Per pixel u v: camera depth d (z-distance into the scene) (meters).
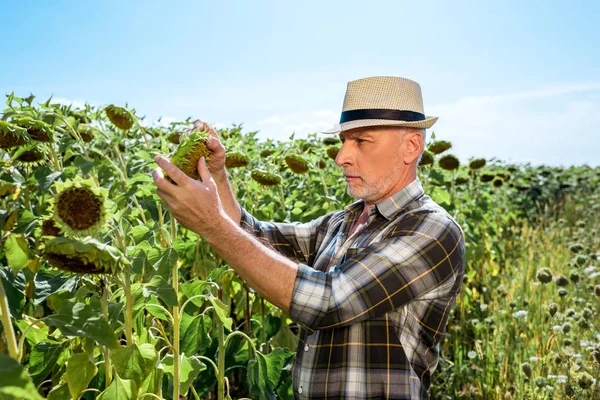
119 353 1.90
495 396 4.07
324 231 2.58
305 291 1.87
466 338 5.04
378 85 2.15
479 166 6.50
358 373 1.99
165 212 3.14
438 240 2.04
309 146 5.13
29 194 2.97
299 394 2.16
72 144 3.02
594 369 3.69
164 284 1.97
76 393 1.76
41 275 1.99
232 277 3.46
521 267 7.09
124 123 3.10
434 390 4.29
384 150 2.14
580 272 5.43
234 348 3.59
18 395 1.14
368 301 1.92
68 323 1.52
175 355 2.31
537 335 4.44
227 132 5.05
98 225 1.56
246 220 2.48
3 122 2.25
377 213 2.23
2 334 2.18
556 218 12.05
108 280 1.96
